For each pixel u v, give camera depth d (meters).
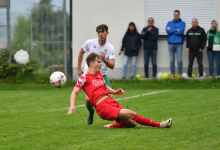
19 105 22.84
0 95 28.41
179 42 35.62
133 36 37.09
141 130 13.68
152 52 36.84
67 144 11.52
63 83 17.58
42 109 21.03
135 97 25.50
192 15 39.47
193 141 11.66
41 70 38.47
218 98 23.69
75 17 39.31
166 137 12.30
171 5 39.34
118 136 12.54
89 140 12.01
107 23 39.41
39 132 13.75
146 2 39.38
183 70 39.03
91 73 14.18
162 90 30.19
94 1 39.28
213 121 15.47
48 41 38.81
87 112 19.66
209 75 38.44
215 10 39.31
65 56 38.94
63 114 19.02
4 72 37.31
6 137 12.90
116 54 39.25
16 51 38.00
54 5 38.66
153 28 36.53
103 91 14.18
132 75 37.62
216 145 11.05
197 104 21.12
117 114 13.71
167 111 18.98
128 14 39.41
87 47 16.91
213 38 35.84
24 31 38.62
